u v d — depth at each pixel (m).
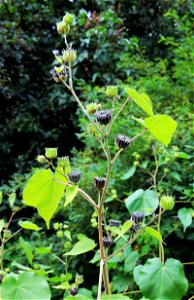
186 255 2.02
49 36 4.08
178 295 0.95
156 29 4.14
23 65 3.96
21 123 3.86
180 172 2.03
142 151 2.11
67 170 0.95
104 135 0.90
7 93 3.86
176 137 2.09
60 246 2.31
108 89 0.97
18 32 3.83
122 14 4.15
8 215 3.33
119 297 0.77
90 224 2.21
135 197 1.40
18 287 0.80
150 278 0.96
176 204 2.00
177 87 2.62
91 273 2.28
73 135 4.07
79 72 3.77
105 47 3.52
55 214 2.57
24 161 3.85
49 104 3.96
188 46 2.75
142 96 0.77
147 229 0.96
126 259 1.57
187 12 3.55
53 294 2.09
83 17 3.62
